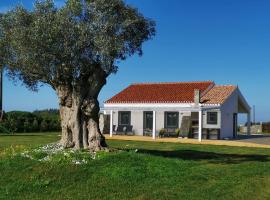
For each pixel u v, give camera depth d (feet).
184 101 143.54
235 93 154.10
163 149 88.43
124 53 61.00
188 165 56.90
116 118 154.30
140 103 150.41
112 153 57.06
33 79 64.13
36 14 57.06
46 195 45.03
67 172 50.06
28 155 56.65
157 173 50.88
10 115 160.56
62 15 55.42
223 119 143.13
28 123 162.09
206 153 79.25
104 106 156.35
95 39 55.88
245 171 56.24
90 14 56.59
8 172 51.06
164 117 147.02
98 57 58.70
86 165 51.85
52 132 163.63
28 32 54.34
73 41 55.31
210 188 46.75
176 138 135.44
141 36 62.08
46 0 57.00
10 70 62.03
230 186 48.11
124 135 147.84
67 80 62.03
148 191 45.44
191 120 142.41
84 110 62.39
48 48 54.54
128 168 51.06
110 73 62.18
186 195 44.34
